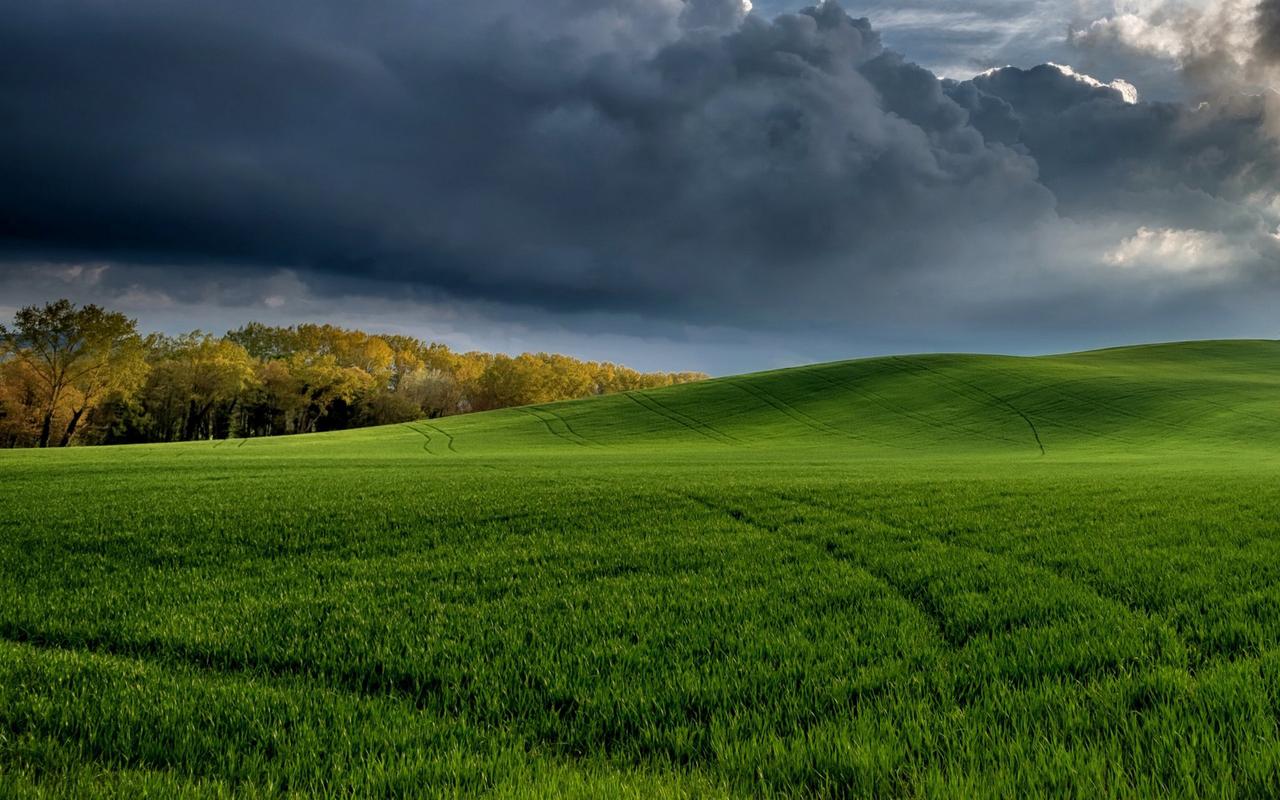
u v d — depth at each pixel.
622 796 3.79
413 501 19.78
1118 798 3.66
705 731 4.73
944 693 5.19
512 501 19.58
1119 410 76.88
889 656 6.06
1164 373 98.19
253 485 26.02
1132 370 101.31
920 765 4.14
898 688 5.32
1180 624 6.87
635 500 19.56
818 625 7.11
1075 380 91.12
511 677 5.80
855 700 5.26
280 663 6.41
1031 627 6.88
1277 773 3.74
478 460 49.56
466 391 139.12
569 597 8.62
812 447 70.94
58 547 12.76
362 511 17.55
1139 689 5.11
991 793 3.72
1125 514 15.52
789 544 12.37
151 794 3.94
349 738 4.64
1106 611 7.36
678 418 91.00
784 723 4.80
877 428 79.75
